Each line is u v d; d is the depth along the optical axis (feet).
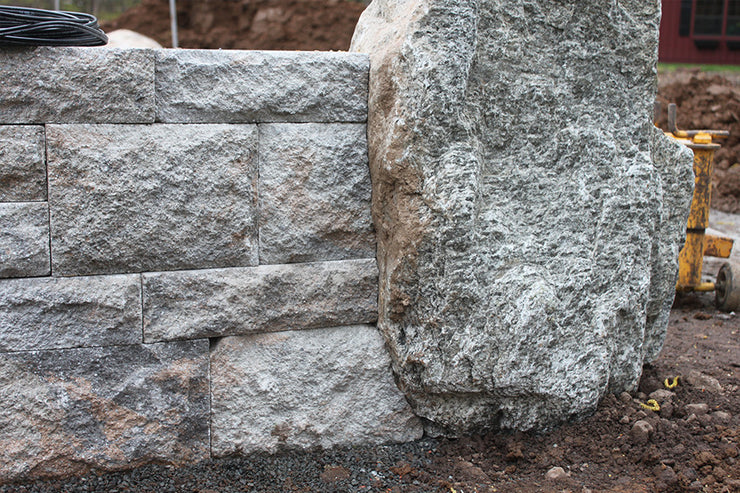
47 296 10.14
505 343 10.74
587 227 11.11
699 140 19.66
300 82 10.73
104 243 10.25
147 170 10.25
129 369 10.61
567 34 10.92
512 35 10.71
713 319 19.30
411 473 10.78
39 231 10.04
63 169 9.96
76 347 10.39
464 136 10.37
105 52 9.93
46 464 10.39
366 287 11.44
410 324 10.93
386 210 10.90
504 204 10.85
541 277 10.87
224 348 10.94
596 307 11.14
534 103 10.86
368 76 11.00
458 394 11.12
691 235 20.03
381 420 11.55
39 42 9.65
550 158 11.01
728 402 12.36
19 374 10.21
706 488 9.89
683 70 46.29
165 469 10.84
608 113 11.18
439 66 10.12
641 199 11.23
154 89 10.16
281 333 11.22
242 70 10.48
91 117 10.02
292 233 11.01
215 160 10.48
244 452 11.11
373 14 12.10
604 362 11.19
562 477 10.30
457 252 10.40
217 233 10.66
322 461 11.18
